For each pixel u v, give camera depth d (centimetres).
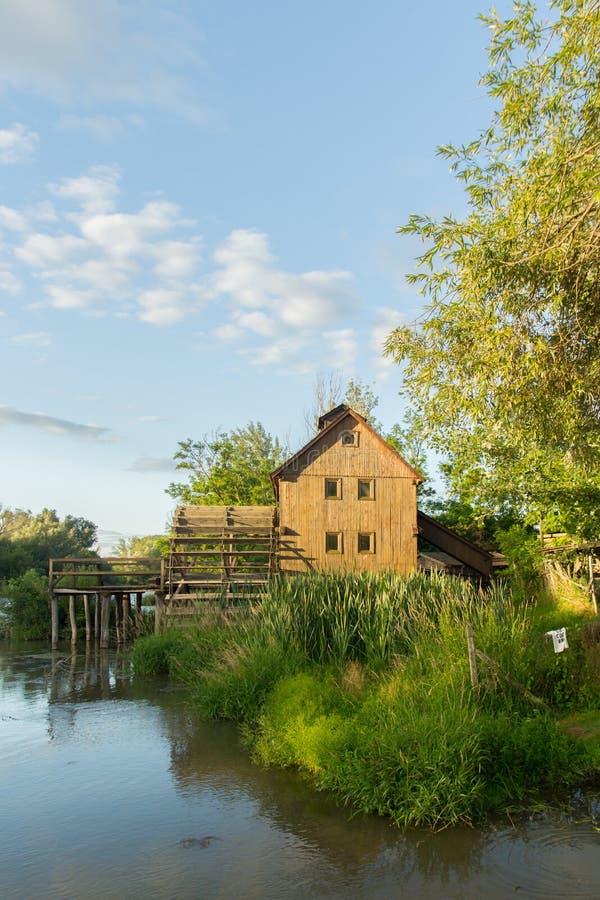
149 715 1501
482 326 952
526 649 1262
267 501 4647
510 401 944
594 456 1041
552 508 1952
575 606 2067
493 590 1611
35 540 8525
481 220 1010
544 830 778
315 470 3052
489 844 757
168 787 1011
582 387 920
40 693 1842
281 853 766
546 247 843
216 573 3353
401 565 3025
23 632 3575
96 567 5416
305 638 1505
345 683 1264
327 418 3419
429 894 657
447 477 2994
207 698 1446
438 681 1105
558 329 908
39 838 830
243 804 927
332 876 706
